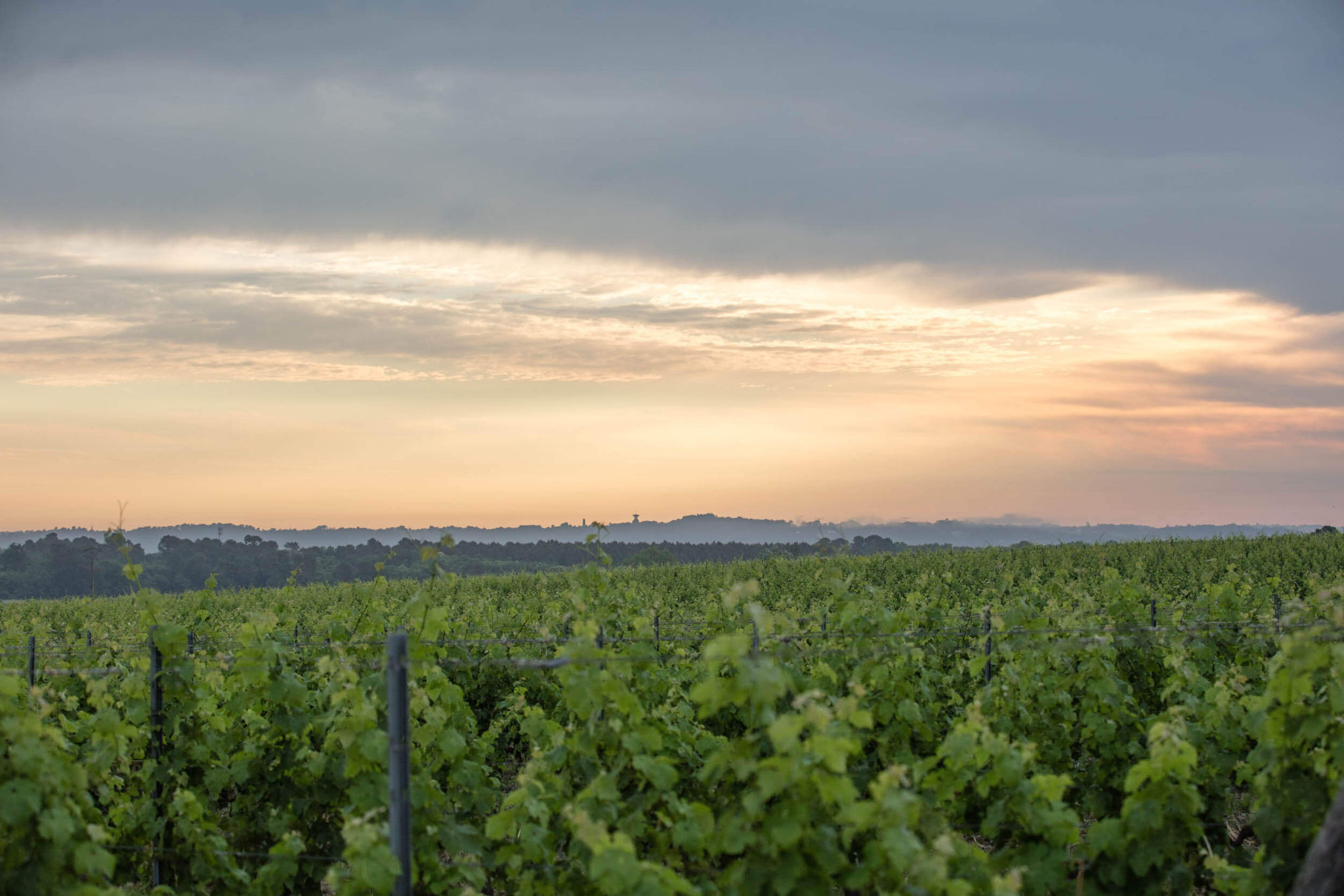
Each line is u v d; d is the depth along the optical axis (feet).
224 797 24.27
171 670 21.38
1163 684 29.45
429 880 18.10
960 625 31.96
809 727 14.75
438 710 20.08
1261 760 17.20
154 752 21.26
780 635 22.50
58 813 14.15
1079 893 17.11
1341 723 16.37
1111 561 85.97
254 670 20.93
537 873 17.33
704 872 16.55
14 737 14.39
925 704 23.20
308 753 20.48
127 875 20.81
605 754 17.98
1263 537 97.19
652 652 21.83
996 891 12.78
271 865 18.44
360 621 27.37
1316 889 13.41
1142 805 16.52
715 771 14.73
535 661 17.78
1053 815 15.92
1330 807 15.89
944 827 14.37
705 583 80.28
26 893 13.89
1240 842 20.90
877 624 22.98
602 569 25.79
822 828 14.02
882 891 13.61
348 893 15.70
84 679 29.78
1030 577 73.92
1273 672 17.34
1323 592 18.44
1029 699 23.34
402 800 16.33
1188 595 52.85
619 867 13.62
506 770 32.19
